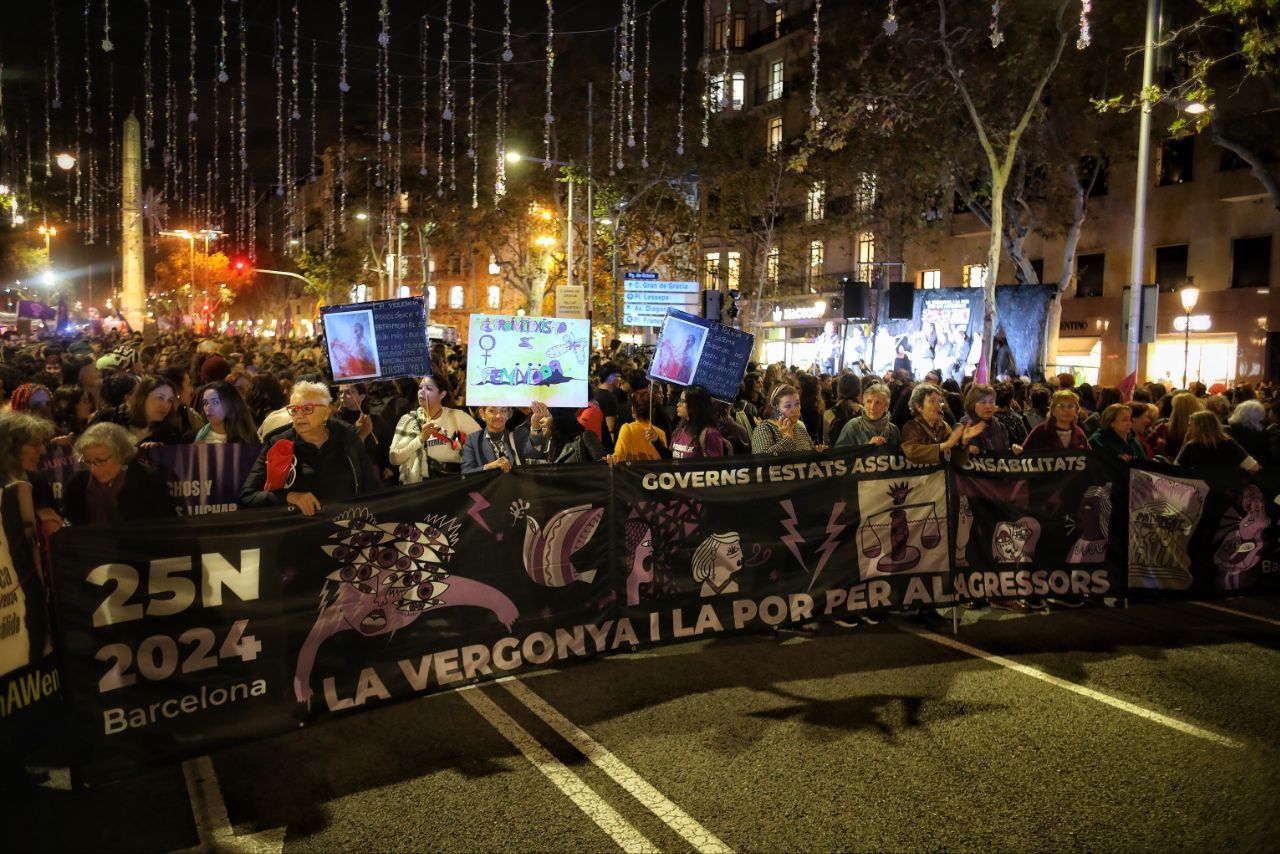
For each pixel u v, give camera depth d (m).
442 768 4.88
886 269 36.25
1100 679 6.17
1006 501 7.53
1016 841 4.18
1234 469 8.08
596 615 6.37
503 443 7.21
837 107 23.83
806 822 4.34
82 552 4.48
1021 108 23.62
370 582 5.46
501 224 41.22
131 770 4.59
